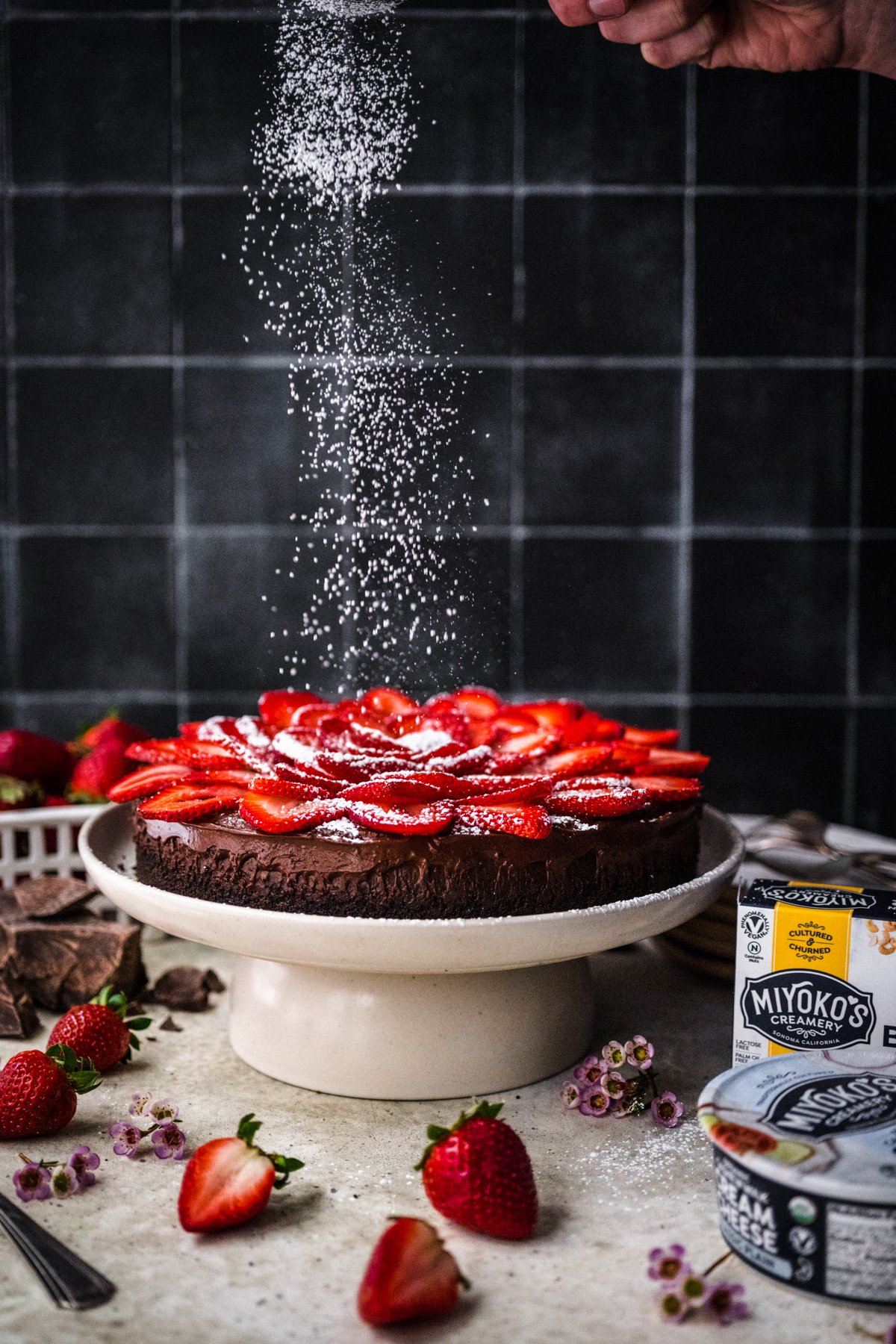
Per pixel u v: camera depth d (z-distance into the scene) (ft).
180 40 5.12
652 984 3.68
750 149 5.13
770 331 5.20
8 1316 2.76
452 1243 2.89
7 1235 2.92
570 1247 2.89
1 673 5.41
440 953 3.01
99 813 3.53
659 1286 2.80
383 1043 3.24
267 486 5.30
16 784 3.99
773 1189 2.76
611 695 5.37
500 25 5.06
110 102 5.16
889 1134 2.81
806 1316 2.76
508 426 5.24
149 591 5.37
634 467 5.26
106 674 5.41
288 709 3.58
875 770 5.41
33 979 3.53
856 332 5.20
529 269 5.17
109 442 5.30
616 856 3.15
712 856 3.56
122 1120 3.18
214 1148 2.93
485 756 3.31
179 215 5.19
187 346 5.25
